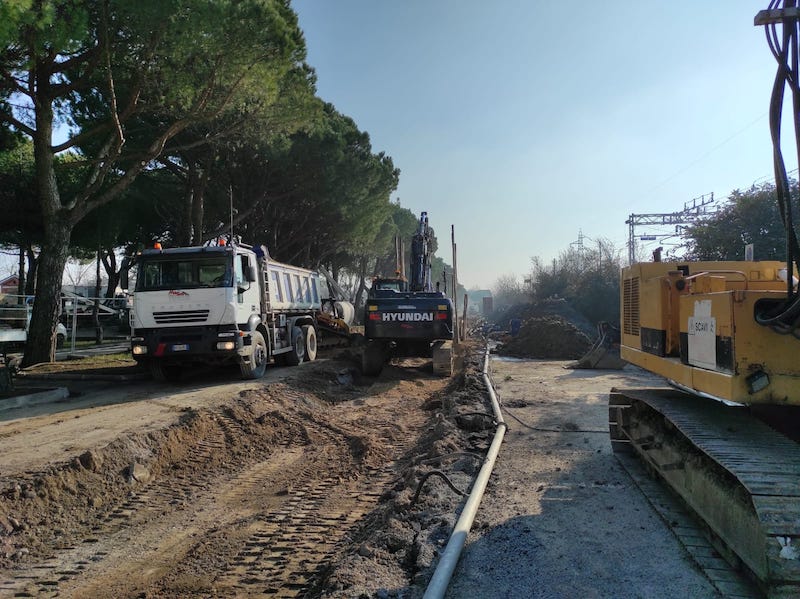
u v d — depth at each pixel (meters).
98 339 23.58
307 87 16.77
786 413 4.07
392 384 13.23
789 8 3.05
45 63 12.73
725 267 5.41
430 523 4.70
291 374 12.79
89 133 13.86
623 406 6.57
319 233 30.44
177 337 11.32
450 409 9.33
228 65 13.46
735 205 20.52
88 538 5.03
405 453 7.61
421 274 19.94
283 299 14.73
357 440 8.04
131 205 23.72
